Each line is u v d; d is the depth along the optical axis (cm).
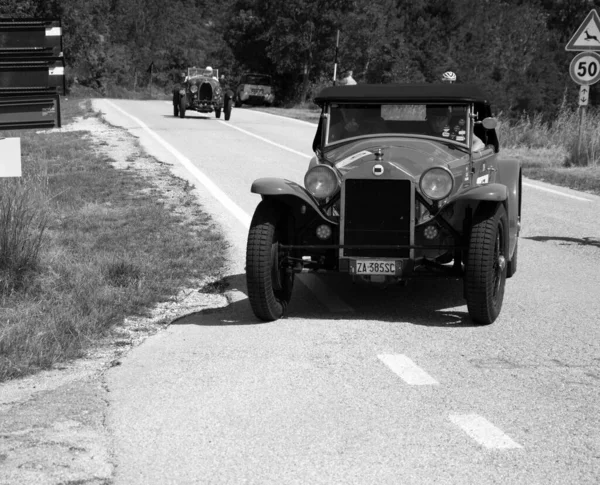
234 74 7125
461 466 445
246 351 659
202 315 779
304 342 684
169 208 1320
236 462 450
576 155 2055
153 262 958
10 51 893
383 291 877
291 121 3353
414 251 743
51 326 698
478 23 6581
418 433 490
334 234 765
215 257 1005
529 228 1249
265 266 729
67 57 6769
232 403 541
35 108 904
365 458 455
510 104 5081
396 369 611
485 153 878
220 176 1664
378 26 5853
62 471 436
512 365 621
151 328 736
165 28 8994
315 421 509
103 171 1669
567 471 439
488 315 726
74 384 582
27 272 848
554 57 6262
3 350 639
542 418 514
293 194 730
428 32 6456
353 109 852
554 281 915
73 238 1058
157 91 7925
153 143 2225
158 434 489
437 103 837
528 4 6819
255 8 6197
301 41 5734
